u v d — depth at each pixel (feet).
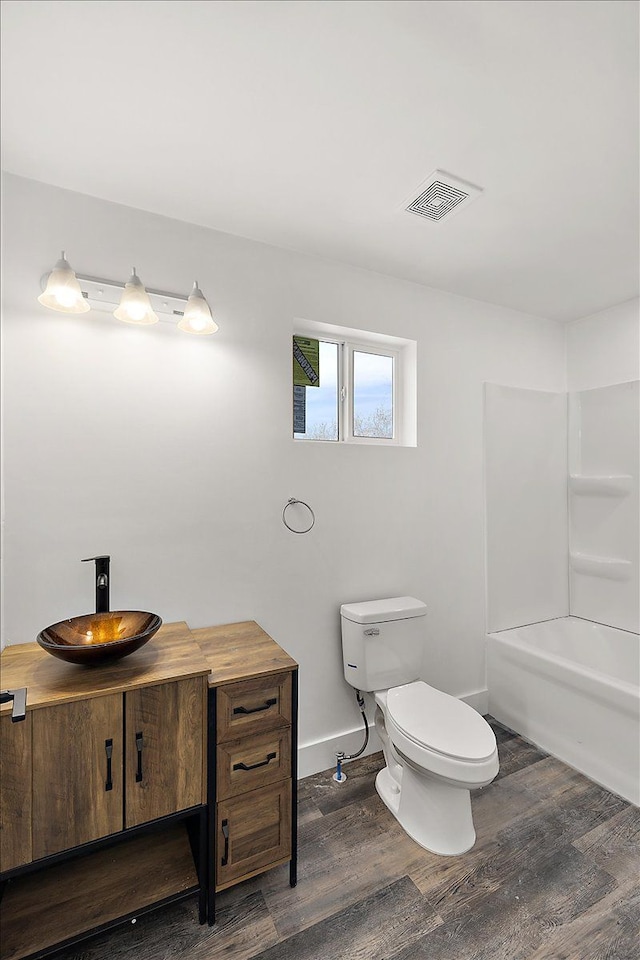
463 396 8.96
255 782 5.04
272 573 7.00
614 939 4.67
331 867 5.56
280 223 6.46
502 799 6.79
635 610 9.11
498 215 6.24
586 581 10.02
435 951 4.57
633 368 9.17
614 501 9.52
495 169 5.33
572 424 10.31
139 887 4.84
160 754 4.56
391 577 8.11
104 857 5.25
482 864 5.60
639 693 6.72
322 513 7.44
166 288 6.24
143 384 6.10
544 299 9.11
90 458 5.78
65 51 3.81
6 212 5.35
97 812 4.33
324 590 7.45
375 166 5.29
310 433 7.89
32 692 4.23
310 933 4.74
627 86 4.16
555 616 10.25
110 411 5.90
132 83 4.14
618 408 9.43
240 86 4.18
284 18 3.55
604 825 6.26
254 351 6.86
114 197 5.84
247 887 5.30
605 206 6.04
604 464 9.71
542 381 10.07
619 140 4.84
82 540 5.74
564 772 7.45
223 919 4.90
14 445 5.39
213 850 4.81
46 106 4.38
